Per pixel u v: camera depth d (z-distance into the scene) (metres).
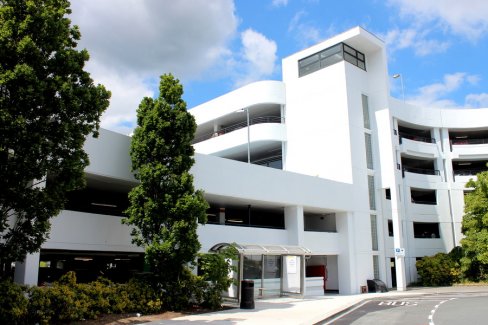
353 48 35.75
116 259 23.83
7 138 10.44
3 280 11.66
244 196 23.98
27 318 11.55
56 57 11.58
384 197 34.81
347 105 32.88
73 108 11.50
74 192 22.41
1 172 10.56
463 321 13.92
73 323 12.61
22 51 10.67
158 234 16.38
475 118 42.72
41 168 11.17
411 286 36.50
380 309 18.48
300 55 37.22
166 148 16.89
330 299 23.84
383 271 32.75
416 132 44.00
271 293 24.72
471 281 36.09
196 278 17.45
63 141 11.66
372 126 35.12
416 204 39.66
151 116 17.19
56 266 21.88
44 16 11.09
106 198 24.31
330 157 33.28
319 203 28.61
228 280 18.27
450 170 42.00
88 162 12.27
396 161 37.22
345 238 30.67
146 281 16.47
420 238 39.66
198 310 16.83
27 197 11.10
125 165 18.48
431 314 16.06
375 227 33.31
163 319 14.34
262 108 39.12
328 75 34.56
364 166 33.16
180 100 17.83
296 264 26.31
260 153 40.84
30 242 11.34
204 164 22.11
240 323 13.49
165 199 16.33
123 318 14.01
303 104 36.06
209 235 22.42
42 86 10.84
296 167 35.56
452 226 40.88
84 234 17.20
